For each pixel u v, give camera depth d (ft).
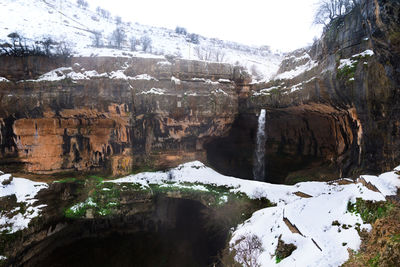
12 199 75.46
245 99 115.24
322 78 76.48
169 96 101.30
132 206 93.15
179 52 197.06
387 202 34.76
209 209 91.56
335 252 33.17
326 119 90.89
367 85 61.11
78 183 98.63
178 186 96.43
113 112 98.07
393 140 55.88
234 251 52.31
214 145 123.13
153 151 107.45
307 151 104.78
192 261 80.74
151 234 94.79
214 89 107.96
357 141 72.23
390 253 26.66
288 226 45.09
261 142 118.32
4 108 90.84
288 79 96.17
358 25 67.05
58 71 97.19
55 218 84.17
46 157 98.73
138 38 209.15
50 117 97.25
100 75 96.12
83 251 85.92
